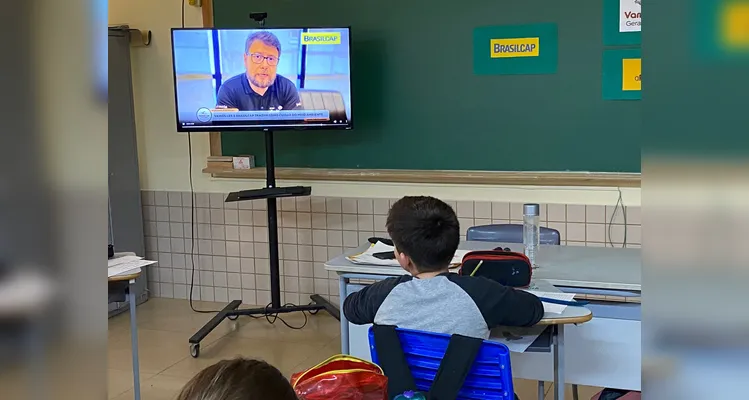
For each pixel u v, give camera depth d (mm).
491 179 4059
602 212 3898
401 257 1999
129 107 4730
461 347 1692
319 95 4047
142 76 4805
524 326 1968
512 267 2264
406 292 1893
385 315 1910
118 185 4652
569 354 2639
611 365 2582
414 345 1813
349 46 4008
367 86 4254
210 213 4797
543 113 3939
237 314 4254
